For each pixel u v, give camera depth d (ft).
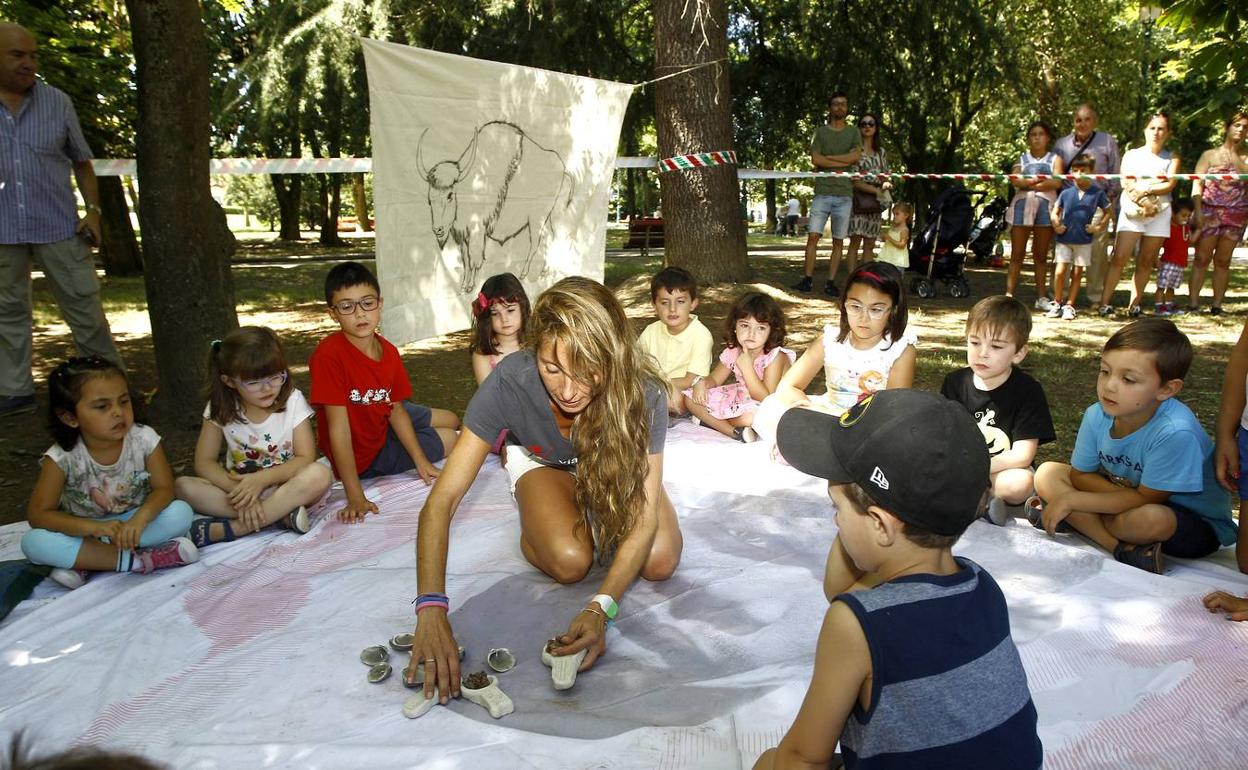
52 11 31.12
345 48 50.78
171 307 16.76
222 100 57.52
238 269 53.88
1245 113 26.04
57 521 9.46
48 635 8.45
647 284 30.83
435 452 13.48
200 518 10.61
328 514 11.36
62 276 17.60
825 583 6.44
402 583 9.31
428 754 6.43
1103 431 9.89
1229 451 9.27
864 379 12.84
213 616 8.70
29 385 18.22
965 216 33.50
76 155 17.70
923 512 4.46
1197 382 19.66
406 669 7.24
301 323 31.73
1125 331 9.12
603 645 7.70
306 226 148.56
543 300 7.66
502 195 18.43
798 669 7.55
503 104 17.94
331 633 8.30
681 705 7.11
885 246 33.91
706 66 27.53
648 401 8.18
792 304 28.68
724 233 29.25
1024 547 9.91
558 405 8.05
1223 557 9.86
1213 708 6.91
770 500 11.48
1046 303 28.86
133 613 8.84
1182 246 28.43
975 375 11.53
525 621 8.55
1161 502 9.37
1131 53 63.72
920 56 52.70
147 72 16.02
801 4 52.54
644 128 58.13
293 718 7.01
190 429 16.89
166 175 16.39
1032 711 4.60
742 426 14.48
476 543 10.28
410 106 16.71
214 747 6.50
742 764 6.32
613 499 8.07
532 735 6.64
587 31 49.55
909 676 4.32
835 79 53.93
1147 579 9.07
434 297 17.87
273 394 10.67
